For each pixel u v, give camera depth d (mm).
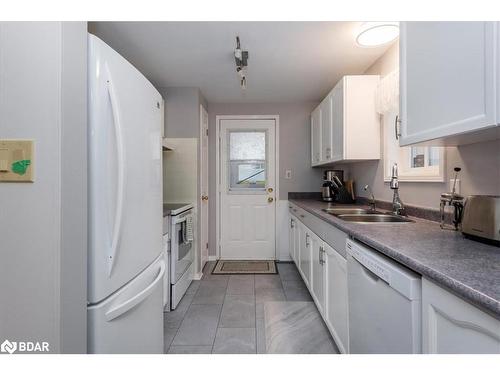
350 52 2227
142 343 1197
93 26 1849
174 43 2082
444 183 1523
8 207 786
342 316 1524
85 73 887
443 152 1519
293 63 2447
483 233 1025
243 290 2701
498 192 1171
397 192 1919
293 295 2576
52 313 780
